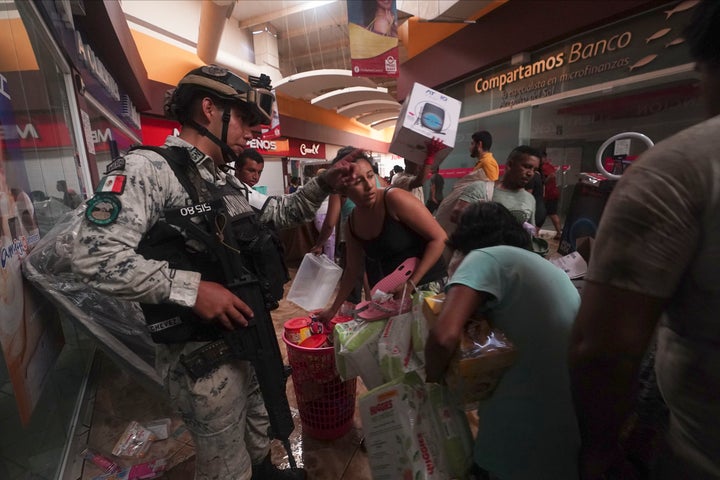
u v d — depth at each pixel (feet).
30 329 3.75
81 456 5.22
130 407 6.29
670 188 1.42
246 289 3.18
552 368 2.72
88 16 10.09
